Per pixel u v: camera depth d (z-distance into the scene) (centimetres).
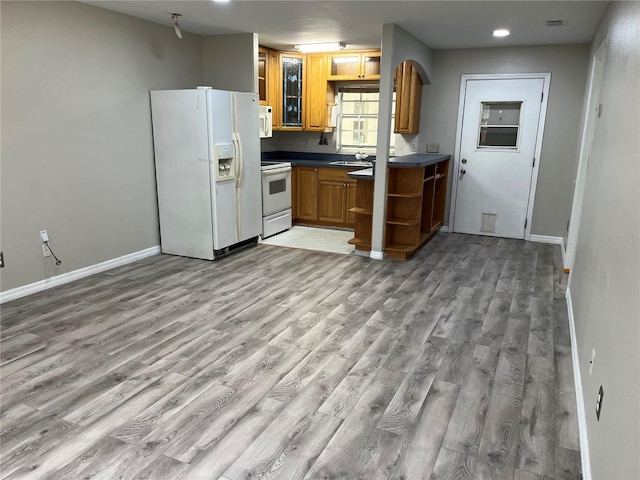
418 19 429
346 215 642
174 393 248
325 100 641
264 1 379
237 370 272
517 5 371
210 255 486
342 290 405
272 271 455
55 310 351
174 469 194
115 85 436
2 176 352
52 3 371
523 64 563
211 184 467
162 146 481
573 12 385
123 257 468
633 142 183
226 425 222
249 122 508
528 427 224
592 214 287
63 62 386
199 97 450
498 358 291
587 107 439
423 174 504
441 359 288
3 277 362
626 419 140
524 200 593
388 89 461
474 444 212
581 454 203
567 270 462
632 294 152
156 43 477
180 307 362
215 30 506
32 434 214
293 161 675
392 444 211
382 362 284
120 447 206
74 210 411
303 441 212
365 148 682
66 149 397
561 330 332
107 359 281
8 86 348
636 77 190
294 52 629
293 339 312
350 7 391
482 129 600
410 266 478
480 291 407
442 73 604
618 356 162
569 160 562
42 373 264
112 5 402
